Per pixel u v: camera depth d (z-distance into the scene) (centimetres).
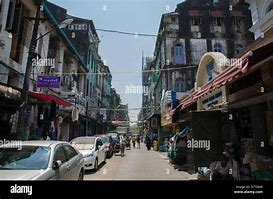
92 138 1271
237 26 3125
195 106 1318
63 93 1762
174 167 1225
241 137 966
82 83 2512
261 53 507
